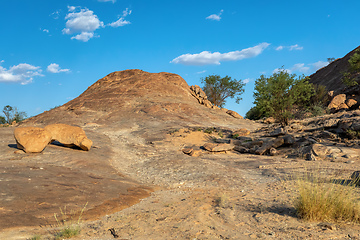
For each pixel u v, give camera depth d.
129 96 52.62
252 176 11.39
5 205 5.69
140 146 21.30
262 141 20.20
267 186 9.12
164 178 11.61
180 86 61.59
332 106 42.09
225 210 6.14
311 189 5.58
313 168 11.77
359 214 4.98
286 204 6.36
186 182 10.69
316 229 4.54
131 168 14.16
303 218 5.20
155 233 4.59
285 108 28.56
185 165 13.74
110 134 29.39
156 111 42.78
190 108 45.88
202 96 60.72
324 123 21.81
